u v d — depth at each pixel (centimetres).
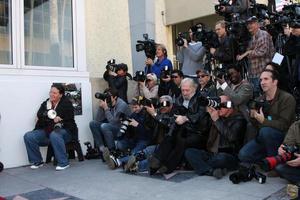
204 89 528
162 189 409
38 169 546
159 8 967
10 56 591
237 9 587
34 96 590
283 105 424
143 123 539
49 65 635
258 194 369
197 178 443
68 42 659
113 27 729
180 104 513
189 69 639
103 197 397
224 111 451
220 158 439
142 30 873
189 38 653
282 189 380
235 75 483
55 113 563
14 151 564
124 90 650
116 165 520
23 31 600
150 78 622
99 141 613
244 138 462
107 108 604
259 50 534
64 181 471
